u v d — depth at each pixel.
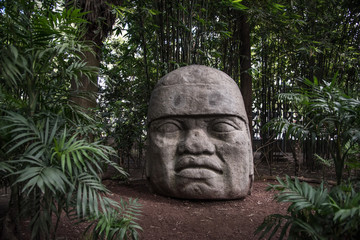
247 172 3.79
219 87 3.86
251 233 2.71
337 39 5.34
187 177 3.67
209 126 3.84
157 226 2.90
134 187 4.63
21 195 2.20
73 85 3.93
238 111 3.82
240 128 3.83
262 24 5.10
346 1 4.96
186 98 3.84
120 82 5.62
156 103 4.00
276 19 4.63
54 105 2.39
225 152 3.71
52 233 2.41
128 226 2.01
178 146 3.82
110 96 5.57
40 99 2.30
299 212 2.01
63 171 1.73
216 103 3.77
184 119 3.84
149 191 4.23
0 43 2.04
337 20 5.29
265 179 5.30
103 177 5.00
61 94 2.45
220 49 6.05
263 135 6.93
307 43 4.87
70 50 2.33
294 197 1.89
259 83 7.16
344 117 2.38
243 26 5.84
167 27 4.68
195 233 2.74
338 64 5.28
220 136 3.76
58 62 2.38
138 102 5.56
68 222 2.70
